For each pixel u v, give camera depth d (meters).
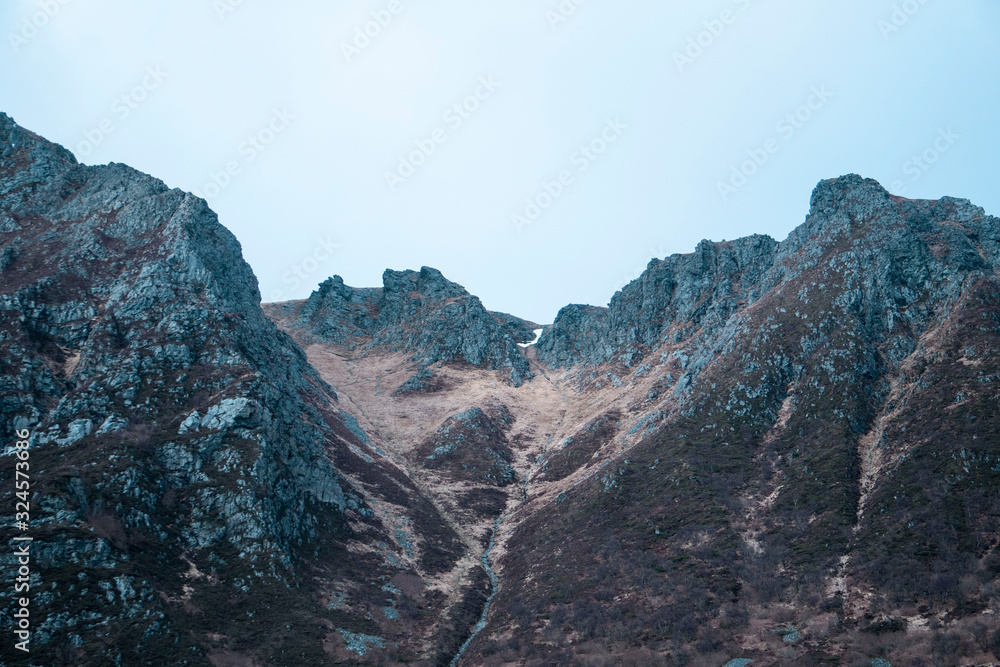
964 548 68.50
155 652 64.62
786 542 82.81
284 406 112.50
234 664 67.19
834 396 105.56
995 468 75.81
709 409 117.19
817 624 65.50
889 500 80.75
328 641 75.25
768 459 101.75
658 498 101.19
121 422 91.00
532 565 99.44
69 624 63.50
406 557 103.56
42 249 123.00
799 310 127.44
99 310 113.12
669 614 74.06
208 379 104.25
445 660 77.38
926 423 90.25
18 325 102.69
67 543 70.50
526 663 71.38
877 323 117.50
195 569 78.62
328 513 103.12
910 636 58.88
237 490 87.94
